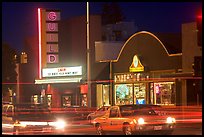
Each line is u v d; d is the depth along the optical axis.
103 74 50.41
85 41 54.97
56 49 58.84
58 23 58.97
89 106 42.97
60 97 58.22
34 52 65.69
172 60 40.75
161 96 41.78
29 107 27.56
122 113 25.39
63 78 55.69
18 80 69.56
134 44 45.38
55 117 27.88
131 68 45.41
